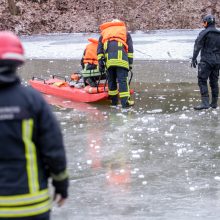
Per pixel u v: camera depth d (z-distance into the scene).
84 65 13.42
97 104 12.90
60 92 13.83
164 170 7.86
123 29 12.48
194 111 11.88
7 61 3.64
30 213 3.62
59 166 3.71
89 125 10.71
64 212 6.31
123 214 6.22
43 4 34.12
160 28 33.31
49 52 23.53
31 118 3.67
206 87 12.06
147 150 8.91
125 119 11.19
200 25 33.53
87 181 7.43
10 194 3.60
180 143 9.29
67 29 32.91
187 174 7.65
